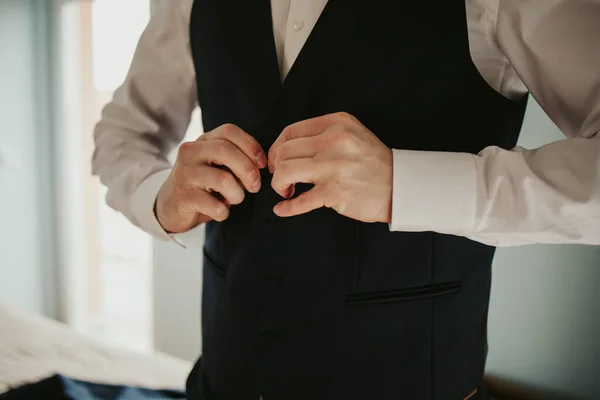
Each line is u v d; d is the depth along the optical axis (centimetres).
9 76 209
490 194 46
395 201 45
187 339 168
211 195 54
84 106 227
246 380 59
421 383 56
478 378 61
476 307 58
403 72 53
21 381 111
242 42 59
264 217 56
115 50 202
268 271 56
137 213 66
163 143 79
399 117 53
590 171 43
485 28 51
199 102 68
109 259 305
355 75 53
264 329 57
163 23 71
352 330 55
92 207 240
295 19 57
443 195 46
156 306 175
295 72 55
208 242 66
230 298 59
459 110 53
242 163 49
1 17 204
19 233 219
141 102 76
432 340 56
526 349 99
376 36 53
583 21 45
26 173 219
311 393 56
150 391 108
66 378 103
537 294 97
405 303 55
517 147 50
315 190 46
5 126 210
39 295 229
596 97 45
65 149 224
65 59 218
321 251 55
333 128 45
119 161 72
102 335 230
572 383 94
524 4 47
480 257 58
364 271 54
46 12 217
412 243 54
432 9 52
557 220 44
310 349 56
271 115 56
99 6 209
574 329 93
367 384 55
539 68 48
